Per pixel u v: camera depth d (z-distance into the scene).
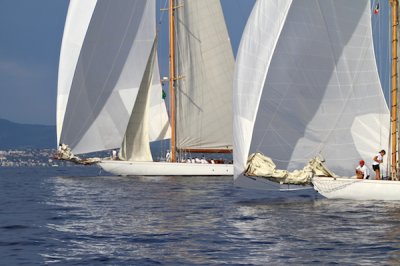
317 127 80.81
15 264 47.22
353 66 81.69
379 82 81.81
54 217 74.06
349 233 58.25
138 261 47.62
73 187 126.06
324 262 46.41
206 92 155.00
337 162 81.62
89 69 144.25
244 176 79.38
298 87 79.88
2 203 93.06
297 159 80.38
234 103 79.31
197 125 154.88
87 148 145.75
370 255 48.47
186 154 155.38
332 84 81.12
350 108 81.75
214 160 152.12
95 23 144.25
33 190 120.62
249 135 78.38
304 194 100.50
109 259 48.47
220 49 154.62
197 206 84.94
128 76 147.38
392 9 80.50
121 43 146.75
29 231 62.81
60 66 144.50
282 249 51.50
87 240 56.66
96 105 145.38
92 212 78.94
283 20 78.56
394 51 80.19
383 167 81.62
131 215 75.06
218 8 154.00
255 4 79.31
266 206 82.50
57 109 145.12
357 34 81.75
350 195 79.25
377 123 81.88
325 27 80.62
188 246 53.31
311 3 79.94
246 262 46.91
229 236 58.06
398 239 54.78
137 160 149.25
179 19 154.38
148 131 150.12
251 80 78.56
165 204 88.25
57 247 53.53
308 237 56.72
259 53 78.62
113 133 147.00
